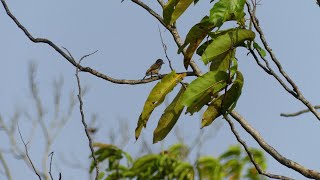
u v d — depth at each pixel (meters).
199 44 9.96
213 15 9.34
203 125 9.79
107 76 11.22
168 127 10.25
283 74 9.45
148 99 10.16
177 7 9.96
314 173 9.39
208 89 9.48
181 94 10.16
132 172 21.94
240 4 9.34
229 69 9.40
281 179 9.47
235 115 9.95
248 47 9.56
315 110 9.43
